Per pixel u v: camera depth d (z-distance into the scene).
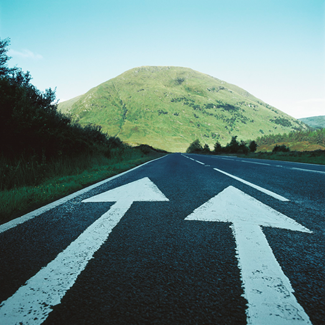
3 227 2.37
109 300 1.14
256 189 4.31
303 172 7.57
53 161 7.25
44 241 1.95
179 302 1.12
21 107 6.45
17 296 1.18
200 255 1.62
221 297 1.15
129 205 3.22
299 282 1.27
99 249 1.76
